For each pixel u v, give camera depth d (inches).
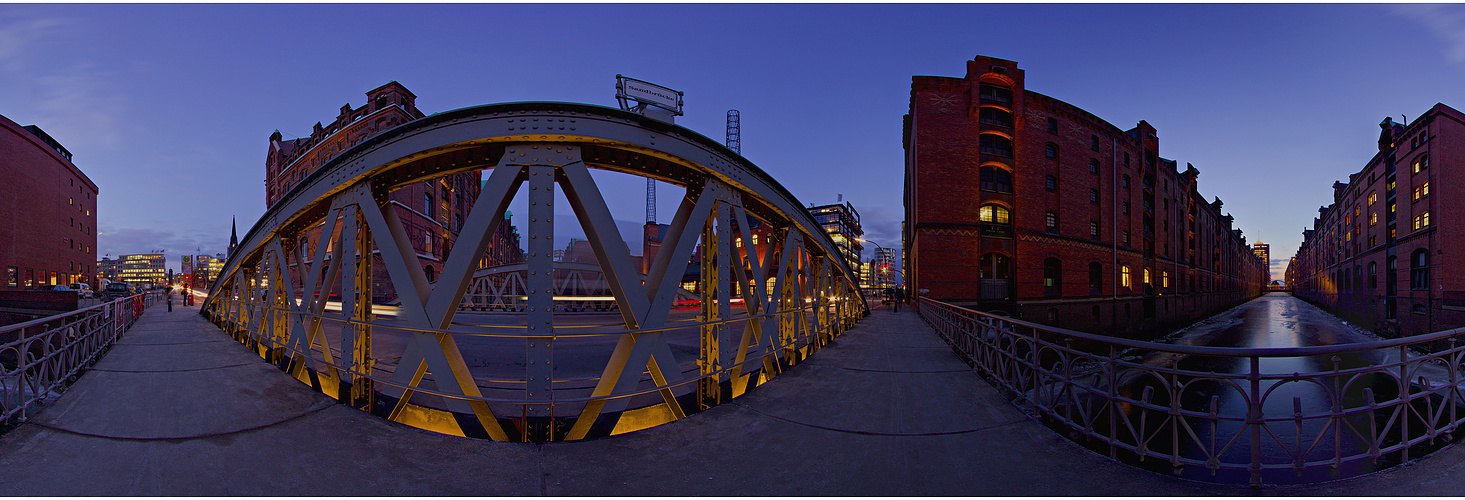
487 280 1103.6
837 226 2317.9
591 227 177.9
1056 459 156.8
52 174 1797.5
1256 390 138.6
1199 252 1991.9
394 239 196.9
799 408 213.0
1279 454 260.2
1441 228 1063.6
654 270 202.7
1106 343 162.2
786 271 322.7
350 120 1403.8
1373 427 140.9
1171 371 147.7
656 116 201.9
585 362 399.5
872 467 150.6
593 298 794.8
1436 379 311.7
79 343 288.4
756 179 249.3
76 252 2022.6
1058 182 1116.5
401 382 188.7
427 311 180.2
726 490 135.0
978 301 1011.9
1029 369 221.1
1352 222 1659.7
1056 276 1103.0
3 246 1513.3
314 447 163.2
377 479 140.3
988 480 141.5
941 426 188.4
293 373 270.4
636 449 165.0
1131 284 1306.6
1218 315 2038.6
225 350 370.9
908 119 1326.3
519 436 173.9
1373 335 1237.1
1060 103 1137.4
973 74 1046.4
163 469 145.6
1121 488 136.3
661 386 194.1
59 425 184.4
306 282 247.8
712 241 222.7
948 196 1029.2
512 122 174.1
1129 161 1344.7
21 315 663.8
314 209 269.4
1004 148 1074.7
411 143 183.2
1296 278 4975.4
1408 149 1191.6
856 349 388.2
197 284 3142.2
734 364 229.9
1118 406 159.0
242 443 166.6
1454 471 138.6
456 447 164.6
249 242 347.9
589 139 177.0
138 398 222.2
